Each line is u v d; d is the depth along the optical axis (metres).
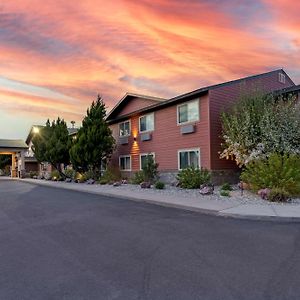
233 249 5.88
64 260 5.41
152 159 19.89
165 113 20.78
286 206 10.37
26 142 45.53
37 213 10.33
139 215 9.67
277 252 5.67
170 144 20.27
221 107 17.83
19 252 5.93
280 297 3.86
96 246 6.25
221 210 9.84
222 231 7.38
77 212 10.39
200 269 4.85
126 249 6.01
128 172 24.75
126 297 3.90
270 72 21.05
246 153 15.15
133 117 24.36
